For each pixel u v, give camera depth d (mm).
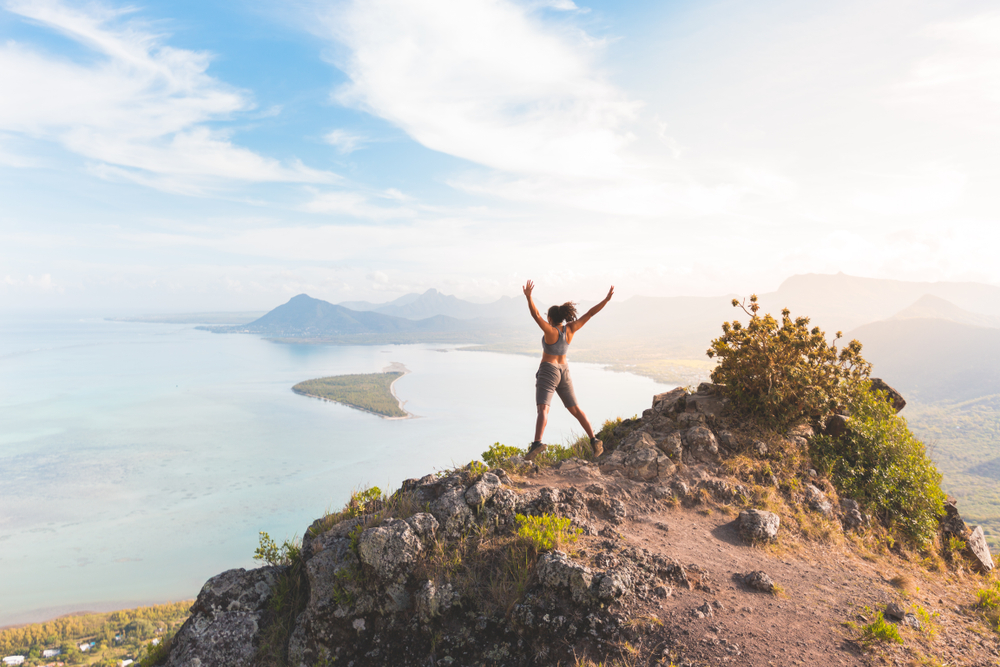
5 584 133375
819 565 6168
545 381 7332
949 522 7988
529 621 4754
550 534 5480
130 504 187750
